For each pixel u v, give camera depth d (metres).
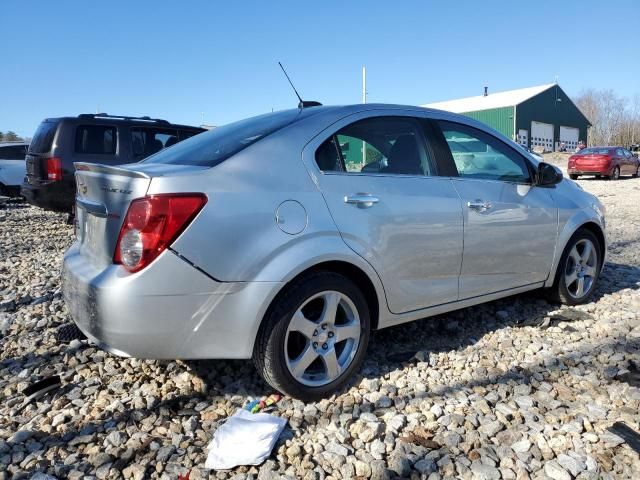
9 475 2.35
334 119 3.19
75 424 2.74
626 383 3.14
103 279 2.54
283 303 2.73
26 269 6.07
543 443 2.56
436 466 2.40
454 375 3.27
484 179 3.75
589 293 4.64
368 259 3.02
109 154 7.80
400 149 3.40
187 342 2.58
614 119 64.06
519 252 3.91
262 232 2.67
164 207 2.47
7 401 3.01
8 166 13.74
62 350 3.64
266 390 3.06
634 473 2.34
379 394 3.01
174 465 2.41
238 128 3.34
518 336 3.89
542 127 46.00
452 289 3.53
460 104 50.41
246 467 2.38
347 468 2.38
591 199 4.67
